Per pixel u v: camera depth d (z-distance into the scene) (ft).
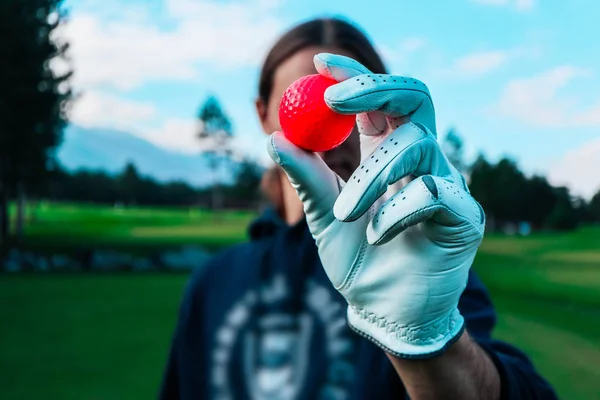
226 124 152.15
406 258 3.28
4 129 67.36
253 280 5.66
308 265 5.54
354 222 3.43
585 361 17.58
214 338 5.64
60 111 72.43
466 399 3.47
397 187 3.41
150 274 51.29
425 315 3.26
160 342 21.94
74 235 86.84
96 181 156.76
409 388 3.47
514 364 4.16
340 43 5.38
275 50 5.57
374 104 3.14
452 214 3.08
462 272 3.27
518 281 35.86
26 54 67.51
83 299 33.94
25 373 17.60
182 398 5.91
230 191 153.79
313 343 5.15
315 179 3.37
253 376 5.28
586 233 47.62
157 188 163.32
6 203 72.38
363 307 3.45
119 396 15.42
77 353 20.24
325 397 4.92
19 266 54.65
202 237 87.15
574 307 26.94
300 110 3.31
